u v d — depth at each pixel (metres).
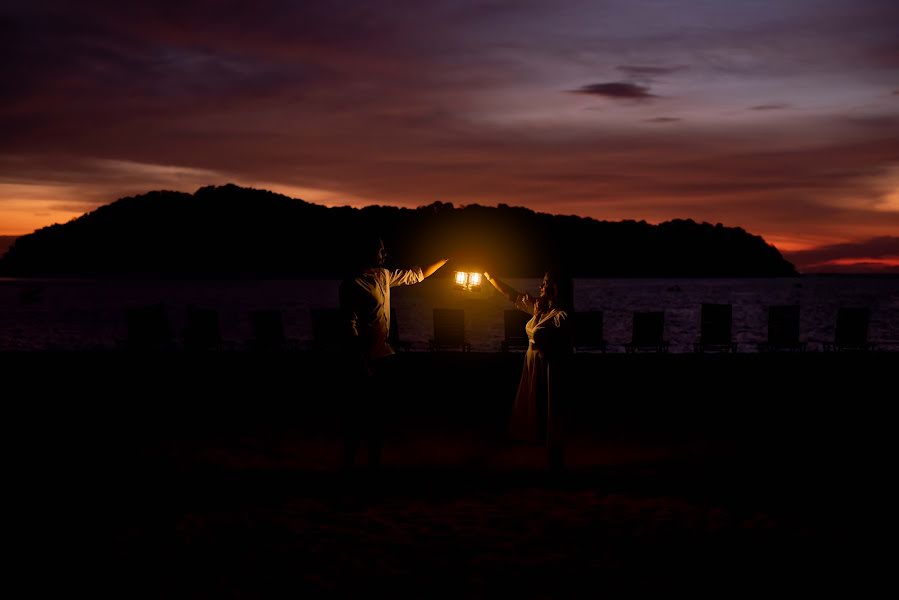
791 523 5.24
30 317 40.97
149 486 6.26
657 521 5.28
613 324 35.53
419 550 4.69
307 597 3.98
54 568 4.41
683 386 11.83
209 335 15.78
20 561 4.53
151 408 10.08
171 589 4.10
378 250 6.37
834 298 74.56
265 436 8.30
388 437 8.28
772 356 15.08
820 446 7.75
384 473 6.73
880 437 8.16
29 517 5.41
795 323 15.06
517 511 5.52
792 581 4.21
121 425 8.92
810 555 4.61
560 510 5.54
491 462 7.16
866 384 11.86
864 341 15.09
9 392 11.43
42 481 6.41
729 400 10.58
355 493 6.03
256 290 107.31
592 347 15.02
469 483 6.37
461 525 5.19
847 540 4.89
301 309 52.66
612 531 5.05
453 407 10.09
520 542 4.84
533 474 6.69
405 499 5.86
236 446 7.81
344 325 6.19
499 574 4.29
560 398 6.39
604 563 4.47
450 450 7.67
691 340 26.20
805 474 6.62
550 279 6.59
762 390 11.38
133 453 7.47
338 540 4.88
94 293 90.88
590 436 8.33
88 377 12.93
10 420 9.23
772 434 8.36
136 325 15.34
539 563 4.46
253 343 15.75
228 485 6.29
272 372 13.48
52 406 10.23
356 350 6.21
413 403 10.40
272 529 5.11
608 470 6.84
